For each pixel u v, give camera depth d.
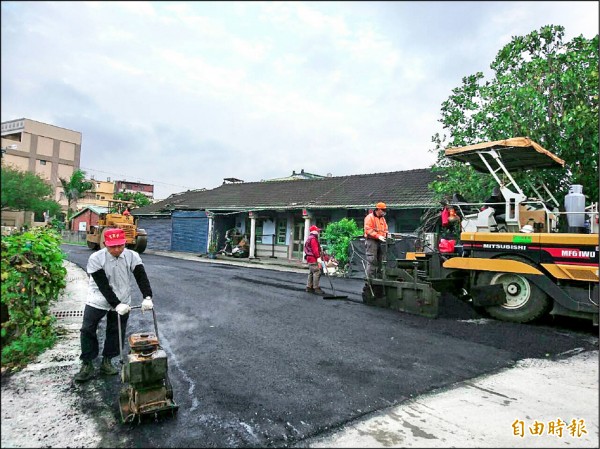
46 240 5.30
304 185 22.89
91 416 3.21
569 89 8.80
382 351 4.89
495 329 5.92
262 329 5.85
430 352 4.87
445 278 7.21
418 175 18.50
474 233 6.79
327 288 10.35
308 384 3.89
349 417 3.24
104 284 3.78
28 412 3.25
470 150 7.01
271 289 9.79
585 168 8.70
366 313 6.97
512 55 9.99
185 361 4.49
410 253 8.27
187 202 26.58
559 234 5.91
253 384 3.88
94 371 4.11
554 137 8.96
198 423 3.12
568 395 3.67
